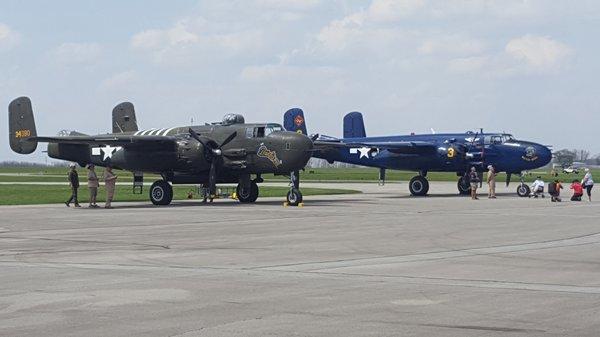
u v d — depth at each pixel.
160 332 9.79
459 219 28.84
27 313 10.97
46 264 16.25
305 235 22.69
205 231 24.08
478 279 14.12
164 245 20.02
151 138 39.34
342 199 44.88
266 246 19.73
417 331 9.85
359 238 21.77
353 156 53.22
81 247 19.55
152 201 40.16
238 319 10.58
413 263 16.38
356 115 59.62
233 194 45.06
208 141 40.16
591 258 17.23
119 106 49.91
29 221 28.36
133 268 15.62
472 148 49.38
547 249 19.05
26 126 45.62
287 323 10.33
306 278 14.24
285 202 40.66
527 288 13.12
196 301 11.91
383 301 11.91
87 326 10.13
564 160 145.88
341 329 9.97
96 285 13.42
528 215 31.03
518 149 48.56
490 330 9.90
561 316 10.76
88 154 43.19
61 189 57.69
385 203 40.47
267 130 39.66
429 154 50.00
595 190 59.72
